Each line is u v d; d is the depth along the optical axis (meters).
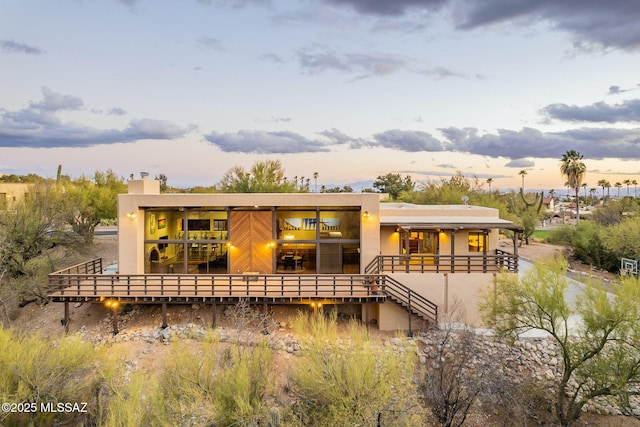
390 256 18.84
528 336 17.36
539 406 14.40
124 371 12.64
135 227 19.47
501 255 20.02
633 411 14.41
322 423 10.38
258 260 20.16
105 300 17.09
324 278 17.27
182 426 9.65
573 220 79.56
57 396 10.66
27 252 24.44
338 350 11.46
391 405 10.18
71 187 35.34
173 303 17.66
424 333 17.31
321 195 19.38
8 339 11.09
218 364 11.82
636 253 29.36
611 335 14.01
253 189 36.44
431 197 46.53
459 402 13.49
